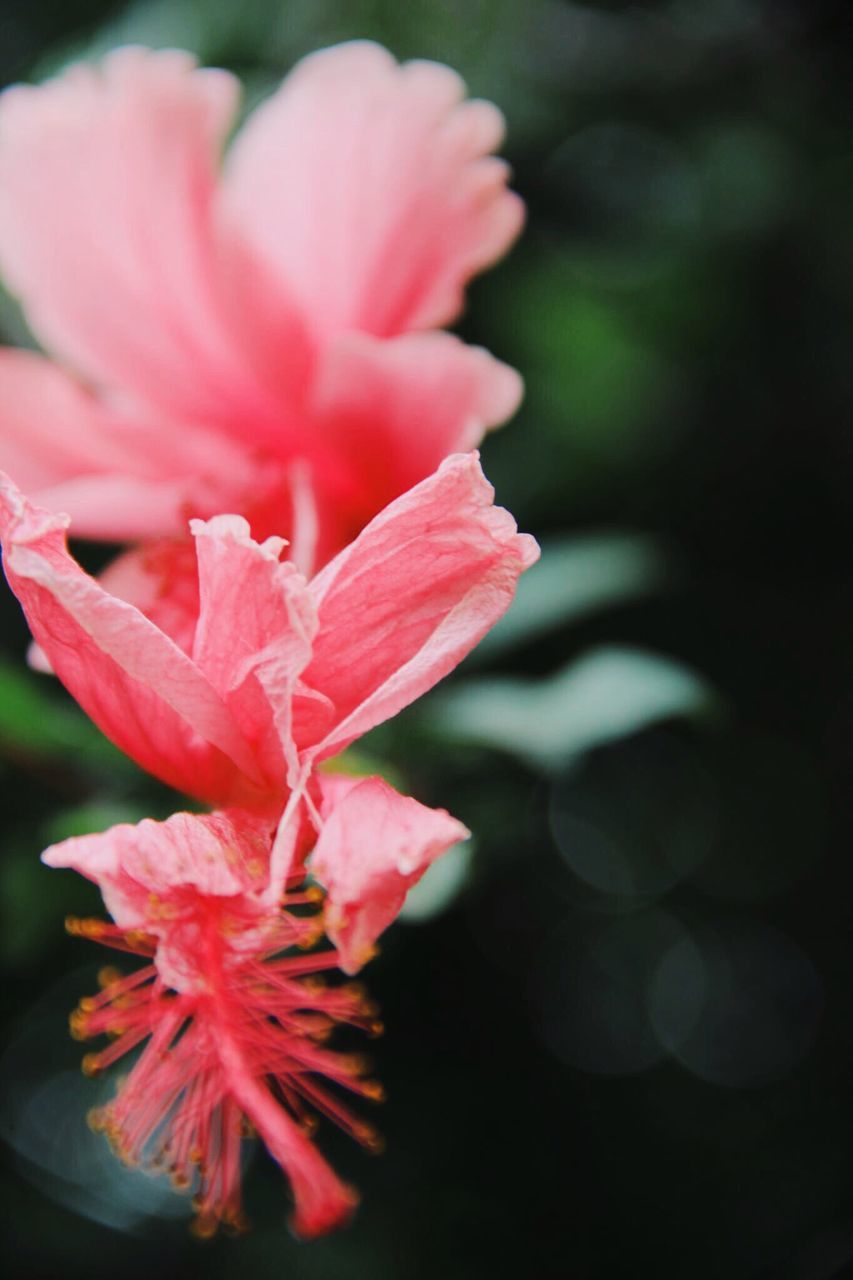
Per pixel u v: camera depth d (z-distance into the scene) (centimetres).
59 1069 53
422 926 51
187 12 49
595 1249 56
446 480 27
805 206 59
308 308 35
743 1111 61
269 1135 27
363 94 36
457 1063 55
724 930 63
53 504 35
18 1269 52
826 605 61
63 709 45
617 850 60
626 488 59
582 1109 58
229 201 36
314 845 28
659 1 60
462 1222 54
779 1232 58
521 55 56
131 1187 54
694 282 58
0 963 44
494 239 35
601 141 59
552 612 43
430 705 42
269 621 27
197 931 27
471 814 43
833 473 61
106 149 35
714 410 60
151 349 36
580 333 55
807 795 62
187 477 36
